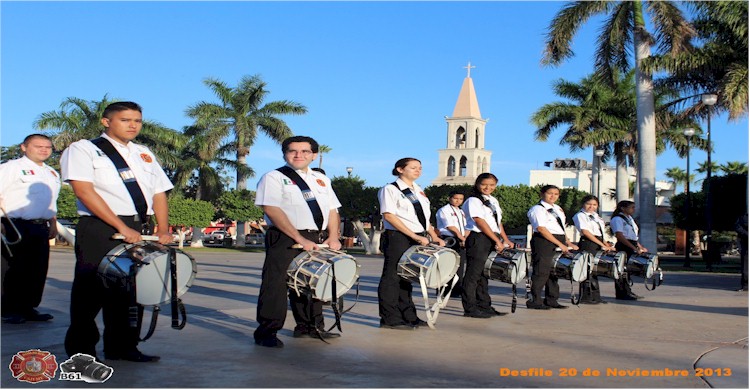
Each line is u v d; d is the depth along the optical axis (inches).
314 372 231.6
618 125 1721.2
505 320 376.8
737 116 1066.7
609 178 3452.3
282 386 212.1
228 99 2017.7
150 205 237.6
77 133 1765.5
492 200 408.5
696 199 1294.3
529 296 486.6
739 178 1197.1
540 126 1813.5
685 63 1120.8
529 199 1715.1
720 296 557.6
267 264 280.5
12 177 332.8
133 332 240.1
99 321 344.5
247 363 243.3
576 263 436.5
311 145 288.8
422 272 323.9
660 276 516.4
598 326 359.3
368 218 1875.0
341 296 295.3
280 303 278.1
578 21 1211.9
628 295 510.9
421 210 342.3
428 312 331.3
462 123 2591.0
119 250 222.2
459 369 242.2
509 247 399.9
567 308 444.8
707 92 1221.1
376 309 421.4
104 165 227.0
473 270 388.5
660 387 221.1
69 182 224.2
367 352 269.3
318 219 286.0
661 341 312.3
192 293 511.5
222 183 2329.0
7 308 338.6
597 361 261.6
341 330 318.7
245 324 340.2
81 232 226.4
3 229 329.4
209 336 299.6
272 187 281.1
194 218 1929.1
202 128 2078.0
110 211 222.2
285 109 2041.1
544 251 438.6
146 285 223.1
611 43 1202.0
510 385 220.1
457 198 430.0
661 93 1273.4
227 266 959.6
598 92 1749.5
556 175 3649.1
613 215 520.4
